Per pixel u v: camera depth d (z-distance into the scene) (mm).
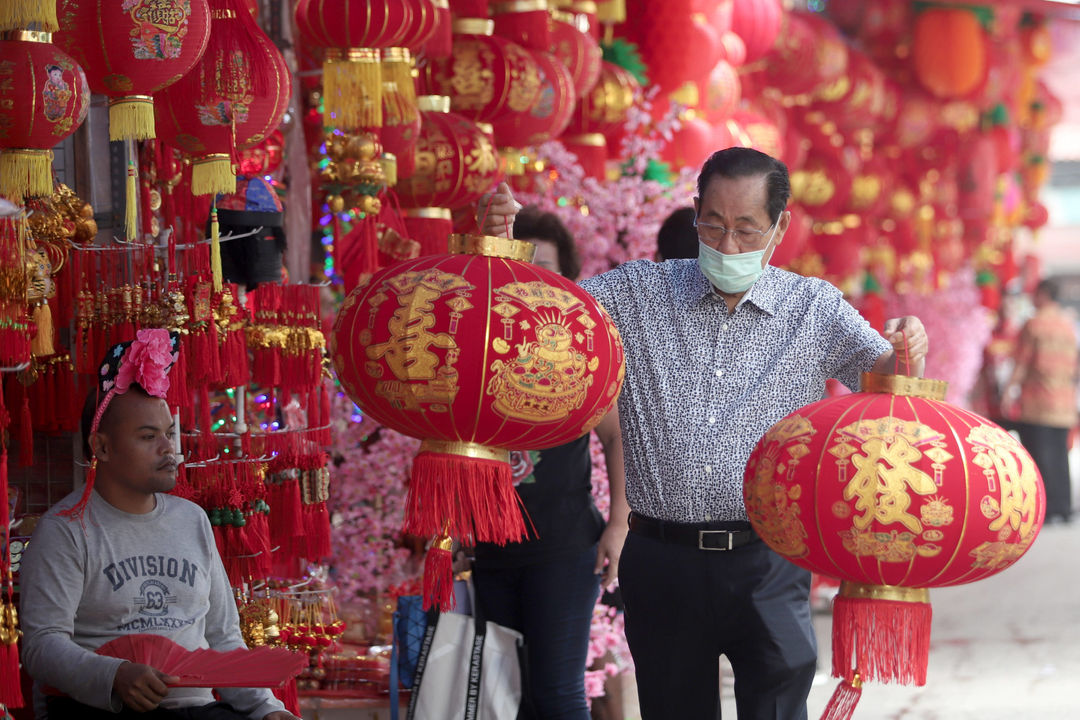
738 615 6113
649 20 11656
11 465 7203
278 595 7863
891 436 4922
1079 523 22766
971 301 21750
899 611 5051
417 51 9094
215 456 7078
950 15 18172
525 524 7289
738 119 13891
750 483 5258
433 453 4883
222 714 5559
